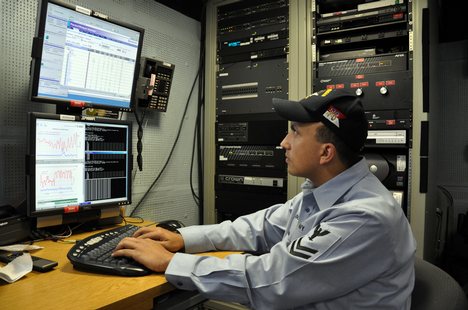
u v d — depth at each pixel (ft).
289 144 3.13
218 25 6.77
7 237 3.59
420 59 4.98
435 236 6.27
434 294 2.42
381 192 2.89
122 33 4.69
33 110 4.43
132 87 5.01
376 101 5.28
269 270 2.65
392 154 5.33
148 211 6.00
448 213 6.57
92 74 4.47
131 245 3.06
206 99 6.92
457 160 7.45
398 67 5.16
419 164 4.99
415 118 5.02
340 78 5.55
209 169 6.87
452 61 7.48
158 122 6.16
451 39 7.35
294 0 5.93
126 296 2.43
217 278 2.73
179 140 6.61
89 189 4.33
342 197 2.97
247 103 6.39
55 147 3.97
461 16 6.93
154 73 5.72
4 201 4.17
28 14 4.35
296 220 3.44
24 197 4.34
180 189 6.63
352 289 2.52
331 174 3.05
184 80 6.69
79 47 4.25
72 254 3.01
